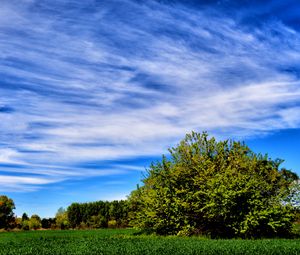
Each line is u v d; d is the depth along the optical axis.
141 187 43.00
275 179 35.62
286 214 33.72
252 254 20.30
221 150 39.25
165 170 39.38
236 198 33.69
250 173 36.56
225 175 35.00
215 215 34.12
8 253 23.45
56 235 43.75
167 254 21.06
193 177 38.25
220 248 22.94
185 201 36.78
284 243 25.53
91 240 32.06
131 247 24.94
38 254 22.72
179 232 36.16
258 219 33.03
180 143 40.06
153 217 38.12
